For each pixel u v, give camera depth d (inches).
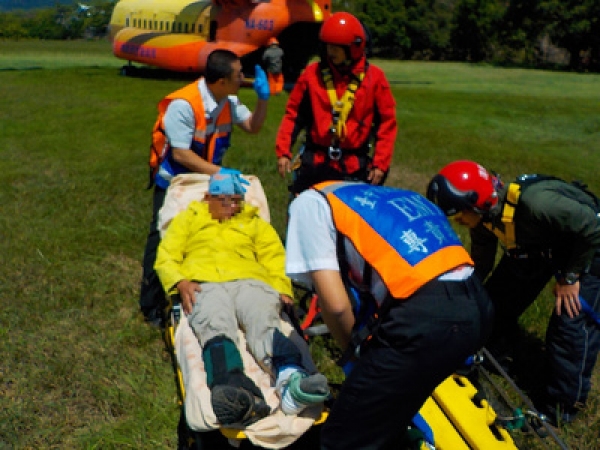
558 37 1900.8
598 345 155.3
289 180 365.4
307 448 139.5
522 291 173.6
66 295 217.2
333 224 107.3
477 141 532.7
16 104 660.7
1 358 179.0
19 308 207.2
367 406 108.6
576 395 156.9
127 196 329.1
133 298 218.4
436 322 103.3
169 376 172.9
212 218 171.9
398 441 124.6
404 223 106.3
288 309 165.0
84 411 159.9
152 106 667.4
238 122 212.2
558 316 154.6
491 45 2098.9
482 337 109.2
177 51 908.6
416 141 519.5
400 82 1095.6
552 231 144.4
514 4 2036.2
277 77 825.5
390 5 2107.5
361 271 107.3
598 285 153.5
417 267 103.7
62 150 447.2
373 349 107.9
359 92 195.8
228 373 133.4
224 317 148.9
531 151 505.7
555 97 909.2
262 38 845.8
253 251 172.7
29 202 316.2
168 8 940.0
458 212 129.3
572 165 456.4
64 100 699.4
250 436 124.5
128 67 1014.4
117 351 184.9
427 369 105.5
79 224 286.4
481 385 149.6
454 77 1269.7
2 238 266.1
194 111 190.9
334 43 188.4
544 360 189.0
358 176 206.5
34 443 147.9
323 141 202.4
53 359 178.2
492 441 131.3
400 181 392.5
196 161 193.0
